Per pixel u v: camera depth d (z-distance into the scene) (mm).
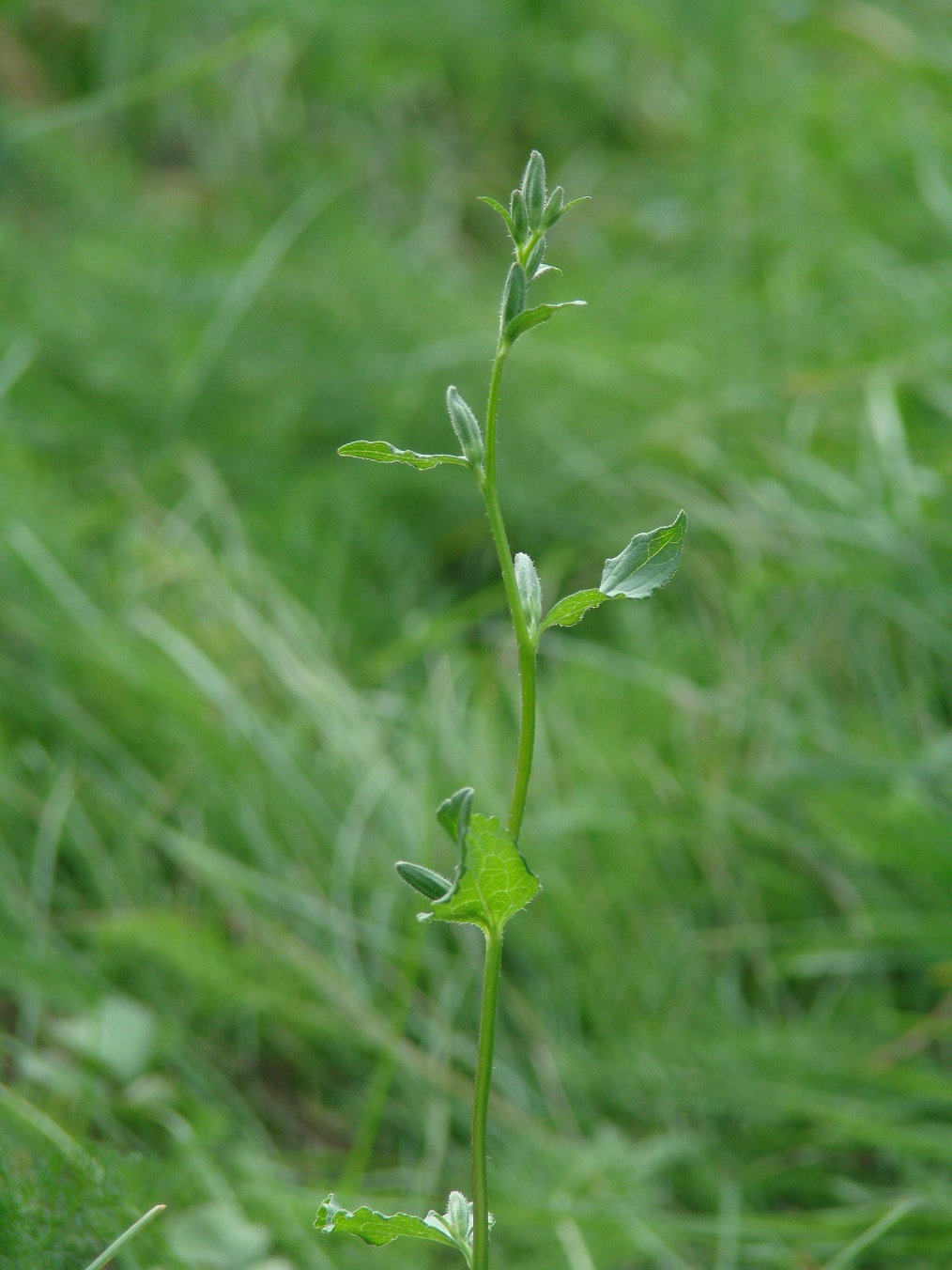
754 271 2461
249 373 2164
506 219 829
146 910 1418
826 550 1812
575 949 1450
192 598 1808
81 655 1614
